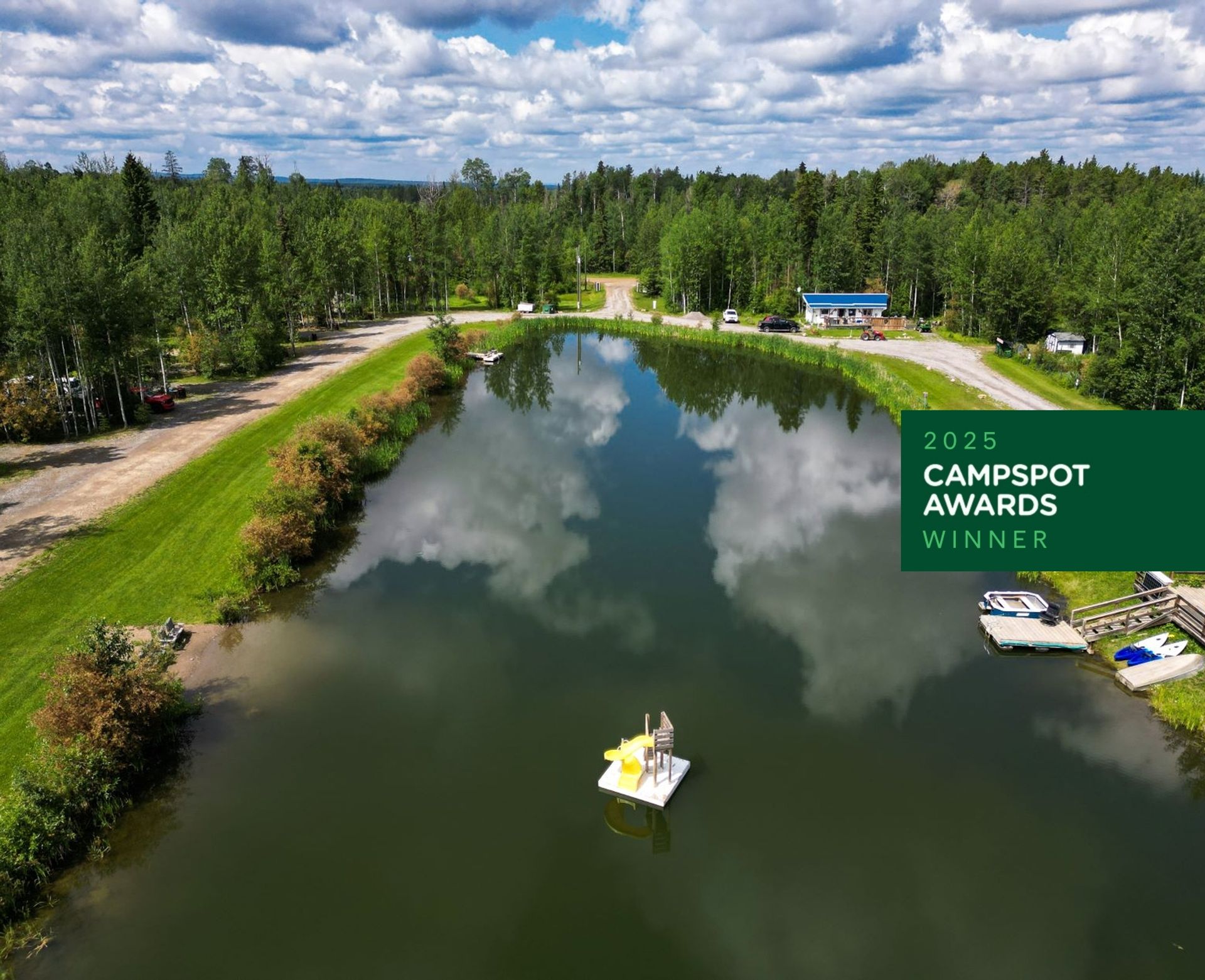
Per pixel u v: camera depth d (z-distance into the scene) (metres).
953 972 16.52
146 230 95.44
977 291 91.19
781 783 21.91
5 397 45.00
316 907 17.89
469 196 188.75
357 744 23.23
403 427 55.34
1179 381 55.09
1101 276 72.25
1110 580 32.16
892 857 19.47
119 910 17.80
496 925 17.47
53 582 30.25
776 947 17.03
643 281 138.00
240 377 65.62
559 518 41.56
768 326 97.88
